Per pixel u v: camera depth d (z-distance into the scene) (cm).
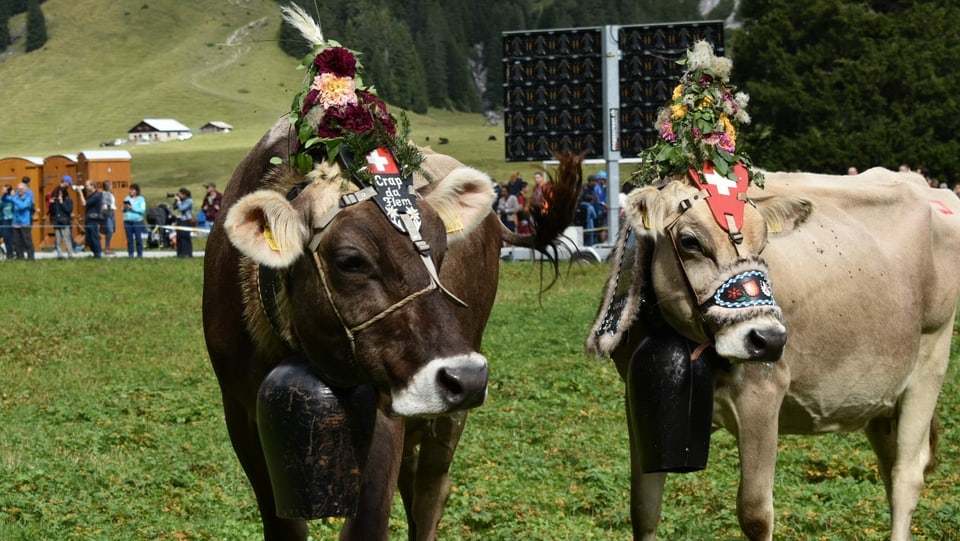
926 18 5578
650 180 776
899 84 5369
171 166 10744
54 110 16762
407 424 721
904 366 838
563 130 2869
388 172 570
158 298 2502
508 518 913
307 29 646
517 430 1254
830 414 813
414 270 540
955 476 1070
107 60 19262
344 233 544
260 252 541
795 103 5362
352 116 584
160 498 962
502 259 3212
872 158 5228
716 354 741
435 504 805
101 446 1165
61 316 2198
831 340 786
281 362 593
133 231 3591
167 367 1672
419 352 530
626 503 965
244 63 17388
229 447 1160
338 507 576
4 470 1028
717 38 2778
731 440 1230
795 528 910
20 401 1427
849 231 812
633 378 747
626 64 2798
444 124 18912
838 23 5491
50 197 4072
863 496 1002
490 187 588
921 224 849
